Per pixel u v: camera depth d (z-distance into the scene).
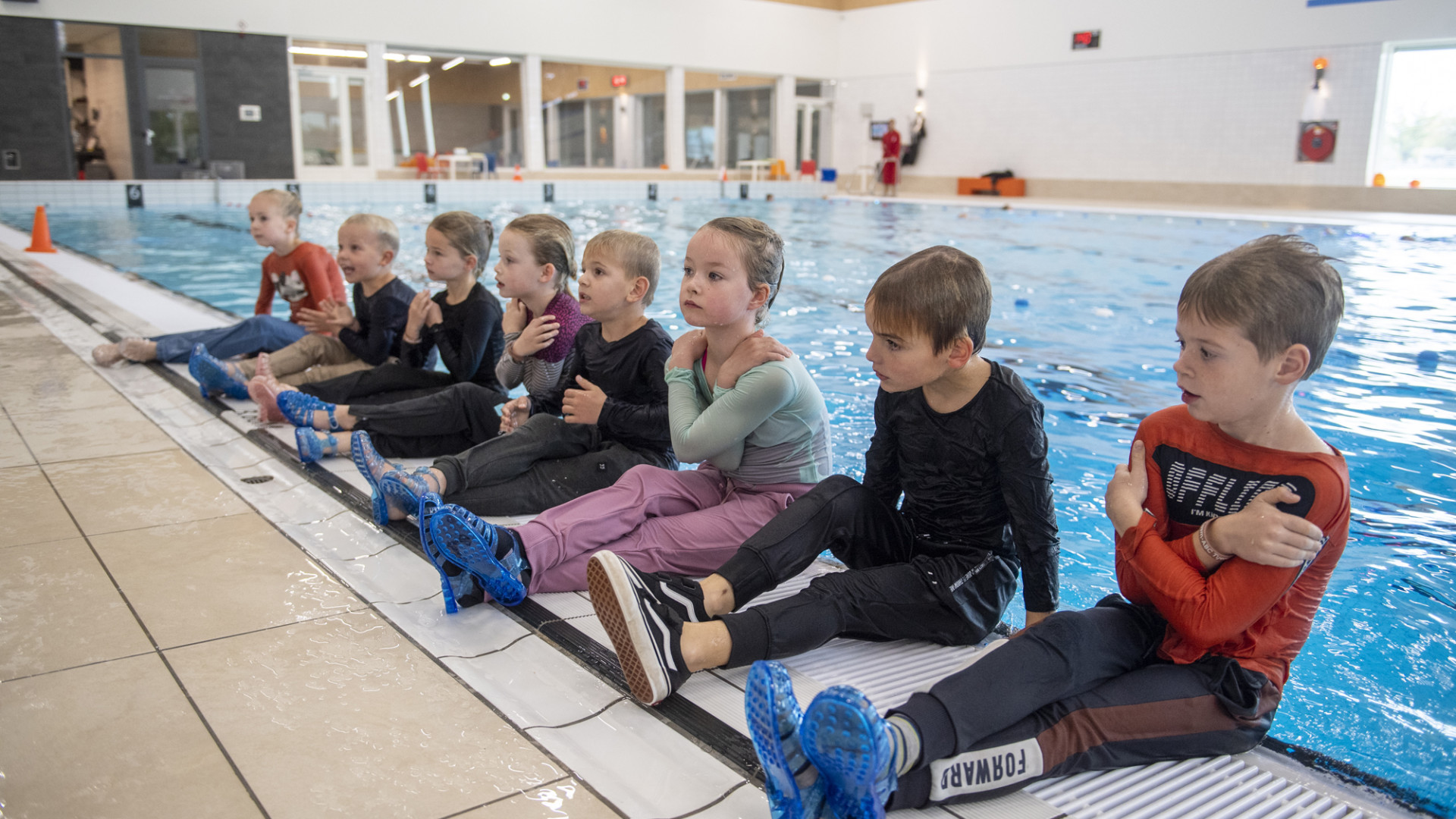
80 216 11.02
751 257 1.74
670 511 1.89
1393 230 9.95
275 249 3.52
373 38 14.55
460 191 14.38
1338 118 13.02
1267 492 1.21
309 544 1.91
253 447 2.52
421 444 2.51
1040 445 1.47
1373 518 2.28
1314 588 1.26
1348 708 1.49
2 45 12.28
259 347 3.45
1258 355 1.15
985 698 1.16
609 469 2.13
